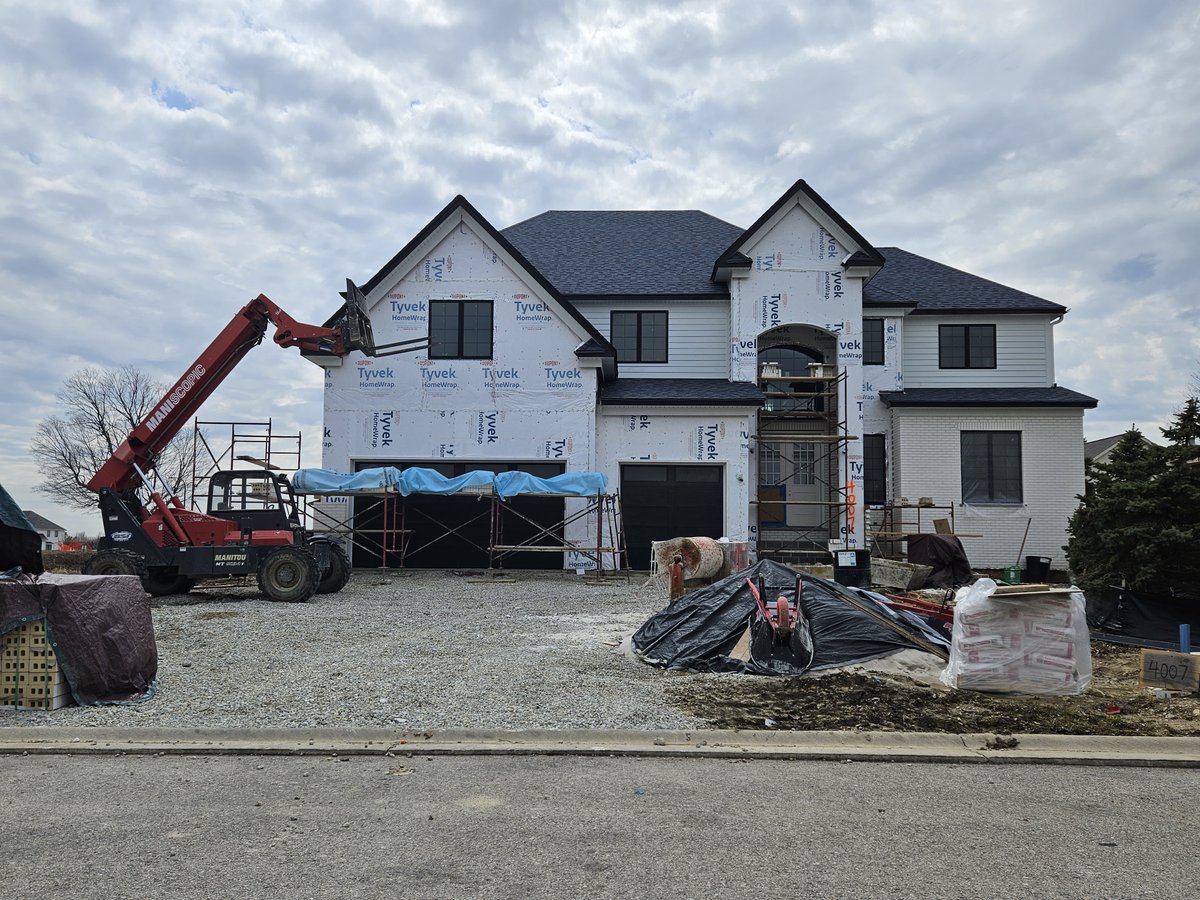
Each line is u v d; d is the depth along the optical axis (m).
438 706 7.53
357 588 18.03
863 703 7.75
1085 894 3.99
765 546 24.31
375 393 22.75
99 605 7.73
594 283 25.56
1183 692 8.28
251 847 4.49
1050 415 24.58
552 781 5.72
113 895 3.90
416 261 22.97
